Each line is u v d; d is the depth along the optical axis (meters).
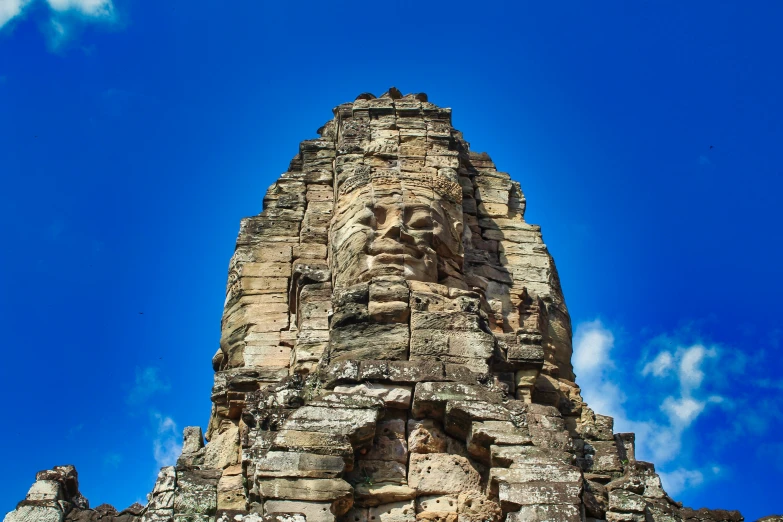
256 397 22.23
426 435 20.91
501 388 21.50
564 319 27.20
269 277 26.97
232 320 26.55
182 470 22.75
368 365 21.41
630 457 24.64
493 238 27.73
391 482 20.34
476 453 20.73
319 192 28.78
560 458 20.30
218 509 21.70
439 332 22.11
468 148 29.86
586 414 24.69
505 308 26.12
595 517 20.59
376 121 27.05
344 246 24.36
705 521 23.19
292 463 19.66
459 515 20.05
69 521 22.38
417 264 23.98
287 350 25.81
